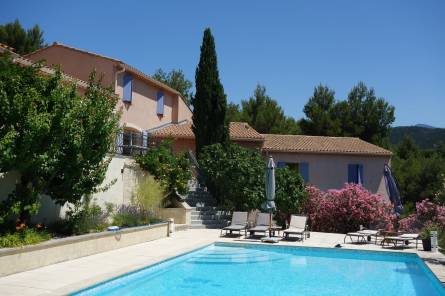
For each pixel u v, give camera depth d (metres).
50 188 11.74
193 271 12.20
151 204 16.70
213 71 24.92
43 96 10.66
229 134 26.25
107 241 13.24
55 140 10.60
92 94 12.89
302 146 29.17
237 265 13.09
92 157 12.24
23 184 10.92
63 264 10.88
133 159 17.56
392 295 9.85
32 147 10.05
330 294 9.88
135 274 10.55
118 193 16.30
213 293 9.86
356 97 43.47
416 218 18.80
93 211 13.34
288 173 21.83
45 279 9.19
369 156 29.27
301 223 17.80
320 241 16.88
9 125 9.81
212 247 15.82
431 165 39.22
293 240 17.02
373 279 11.44
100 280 9.12
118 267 10.68
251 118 43.81
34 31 38.97
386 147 42.09
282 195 21.05
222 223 21.08
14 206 10.10
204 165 22.00
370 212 21.52
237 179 20.80
